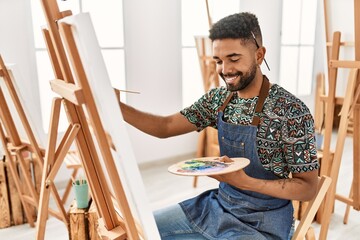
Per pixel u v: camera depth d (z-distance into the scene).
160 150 3.63
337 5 2.16
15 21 2.73
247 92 1.22
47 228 2.38
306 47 4.82
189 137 3.81
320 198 1.18
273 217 1.16
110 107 0.78
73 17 0.74
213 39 1.15
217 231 1.21
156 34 3.41
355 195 2.09
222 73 1.16
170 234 1.26
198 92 3.96
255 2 4.05
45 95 2.98
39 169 2.49
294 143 1.12
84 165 1.10
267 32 4.25
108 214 1.10
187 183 3.16
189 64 3.83
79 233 1.80
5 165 2.36
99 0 3.11
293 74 4.79
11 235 2.31
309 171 1.11
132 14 3.24
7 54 2.74
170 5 3.45
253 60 1.14
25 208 2.38
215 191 1.39
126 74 3.30
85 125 1.09
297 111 1.12
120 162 0.85
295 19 4.59
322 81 4.21
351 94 1.84
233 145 1.24
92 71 0.76
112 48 3.25
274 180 1.12
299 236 1.17
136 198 0.85
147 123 1.42
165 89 3.57
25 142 2.16
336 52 1.88
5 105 2.07
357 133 1.97
